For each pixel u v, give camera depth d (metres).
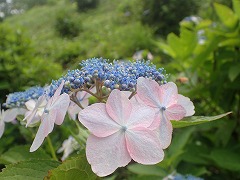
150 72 0.11
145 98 0.10
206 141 0.31
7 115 0.14
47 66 0.41
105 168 0.09
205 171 0.27
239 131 0.30
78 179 0.10
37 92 0.14
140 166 0.25
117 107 0.10
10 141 0.31
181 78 0.26
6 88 0.38
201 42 0.34
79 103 0.12
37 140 0.10
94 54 0.74
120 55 0.75
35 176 0.11
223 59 0.30
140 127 0.10
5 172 0.11
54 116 0.10
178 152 0.24
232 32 0.29
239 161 0.26
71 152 0.20
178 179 0.20
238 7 0.28
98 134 0.09
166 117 0.10
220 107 0.31
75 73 0.11
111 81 0.11
